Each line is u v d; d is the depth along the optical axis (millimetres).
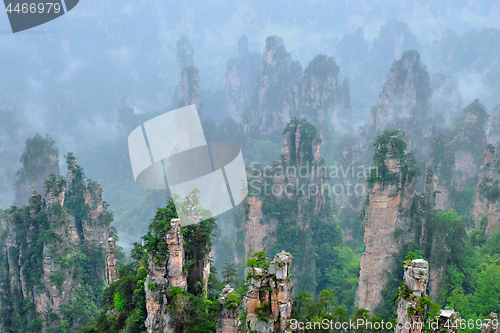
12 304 82688
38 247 79875
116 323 49875
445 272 75875
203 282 47344
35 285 80188
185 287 45375
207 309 43938
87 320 79375
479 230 95625
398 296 38250
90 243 92188
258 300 38562
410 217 81000
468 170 144875
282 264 38625
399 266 79250
